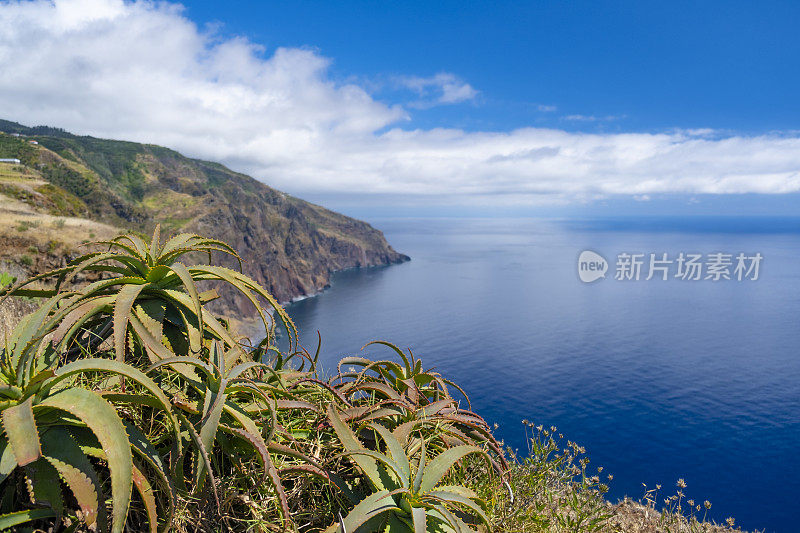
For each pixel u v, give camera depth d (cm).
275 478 150
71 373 144
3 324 311
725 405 11062
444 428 235
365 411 217
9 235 1788
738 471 7656
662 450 8431
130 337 212
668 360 15112
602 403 10881
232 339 228
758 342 17925
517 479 275
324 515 185
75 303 193
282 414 220
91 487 137
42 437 142
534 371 13400
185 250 229
